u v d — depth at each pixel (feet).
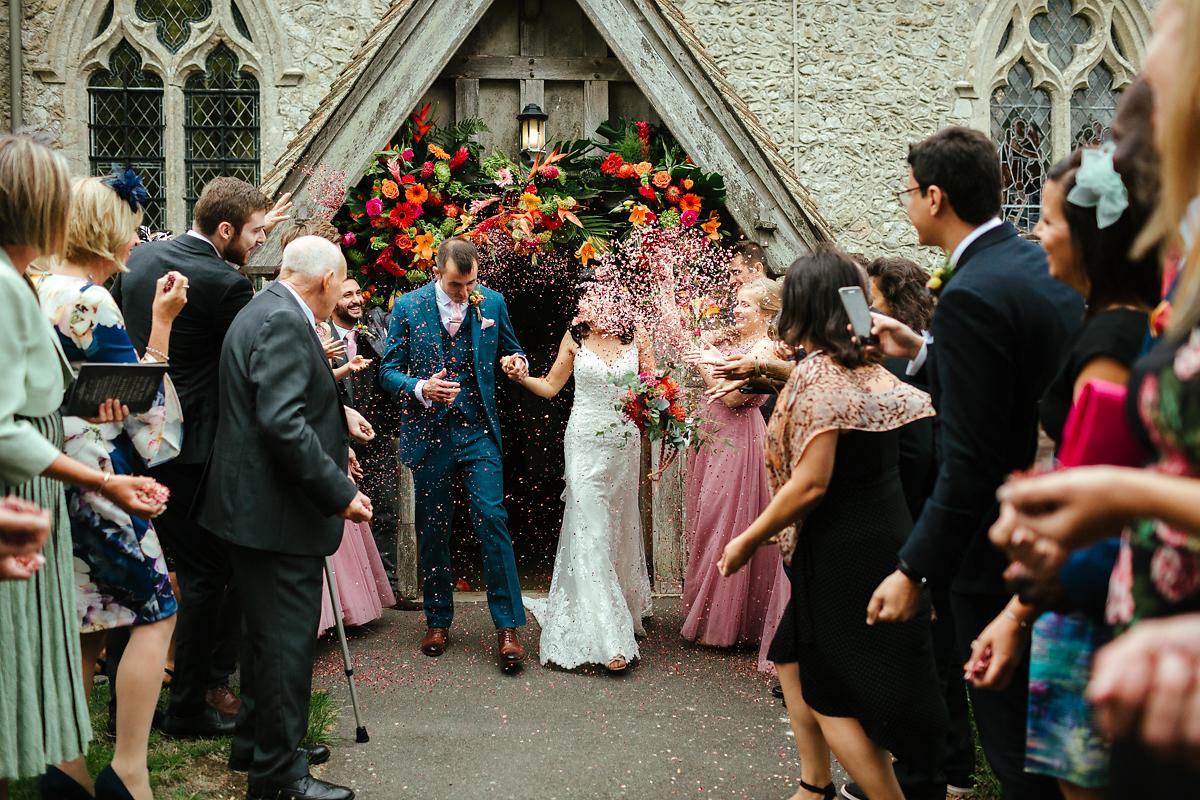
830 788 9.94
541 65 20.22
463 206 18.84
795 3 27.55
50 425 8.27
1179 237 3.81
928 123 27.99
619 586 15.96
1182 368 3.76
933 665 8.80
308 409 10.51
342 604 16.62
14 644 7.84
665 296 15.98
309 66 26.45
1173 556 3.83
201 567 12.00
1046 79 28.60
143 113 26.48
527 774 11.68
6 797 8.04
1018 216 28.99
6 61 25.59
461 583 20.15
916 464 10.73
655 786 11.41
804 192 19.69
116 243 9.84
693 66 19.34
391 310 17.48
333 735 12.75
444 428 15.79
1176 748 2.69
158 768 11.18
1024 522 3.74
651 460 19.60
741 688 14.57
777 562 15.71
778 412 9.07
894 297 11.93
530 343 27.27
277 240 18.17
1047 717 6.41
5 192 7.63
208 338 12.43
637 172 18.70
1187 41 3.47
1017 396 7.74
